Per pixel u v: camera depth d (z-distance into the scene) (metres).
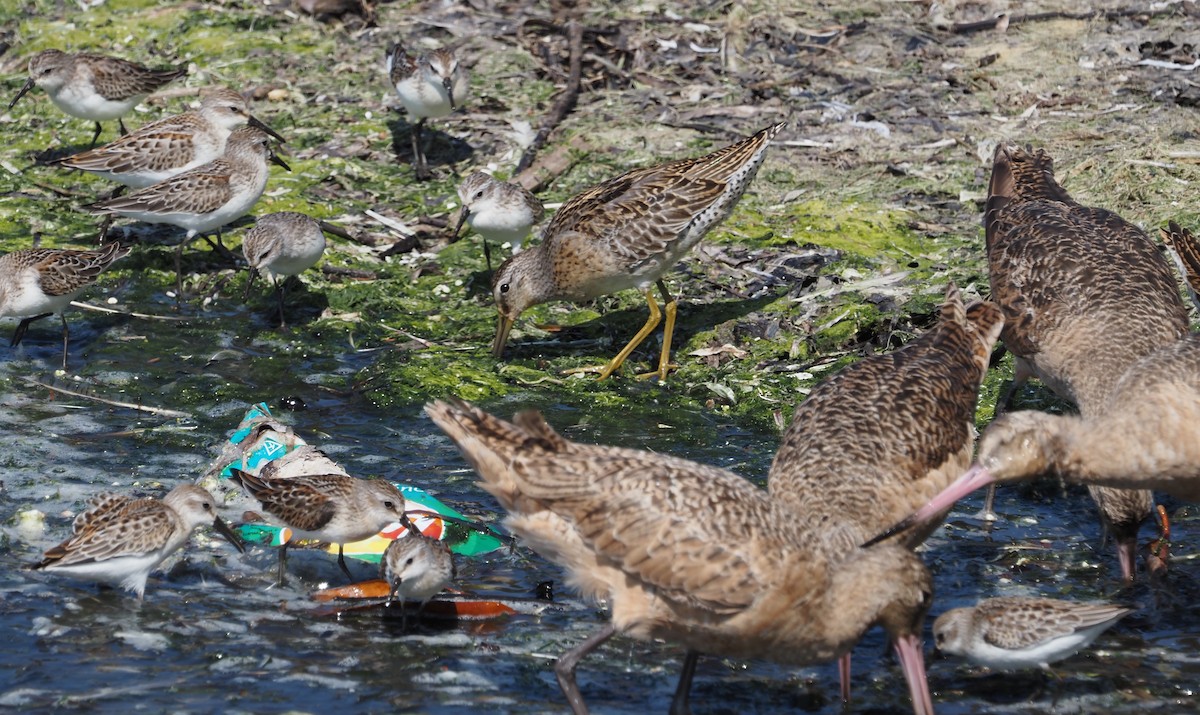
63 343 15.33
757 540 8.68
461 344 15.56
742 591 8.67
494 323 15.95
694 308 15.77
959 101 19.12
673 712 9.29
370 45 21.86
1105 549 11.67
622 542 8.83
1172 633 10.37
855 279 15.80
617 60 20.94
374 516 11.01
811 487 9.85
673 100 19.64
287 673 9.63
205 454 13.07
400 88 18.27
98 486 12.29
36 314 14.79
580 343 15.59
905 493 9.91
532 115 19.67
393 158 19.12
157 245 17.55
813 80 19.86
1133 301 11.96
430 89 18.11
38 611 10.41
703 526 8.71
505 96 20.14
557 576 11.29
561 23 21.88
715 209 14.66
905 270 15.87
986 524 12.16
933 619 10.55
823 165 18.14
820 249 16.38
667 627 9.05
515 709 9.29
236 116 17.84
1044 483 12.80
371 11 22.45
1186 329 12.11
